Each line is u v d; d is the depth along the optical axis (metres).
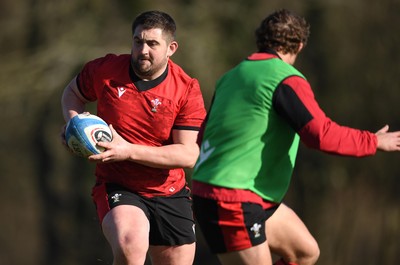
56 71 77.62
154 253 21.92
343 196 79.69
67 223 95.75
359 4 73.94
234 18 76.06
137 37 19.95
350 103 74.50
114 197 20.72
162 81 20.55
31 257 98.38
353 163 76.62
